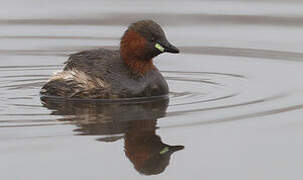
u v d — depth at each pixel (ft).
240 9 87.35
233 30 81.00
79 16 85.61
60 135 48.08
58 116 52.54
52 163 43.68
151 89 58.34
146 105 55.88
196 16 84.84
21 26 82.84
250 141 47.42
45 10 88.33
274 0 90.89
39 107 55.26
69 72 58.70
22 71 68.74
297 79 64.64
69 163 43.62
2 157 44.47
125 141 47.06
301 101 56.75
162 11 86.89
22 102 57.06
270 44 76.89
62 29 81.51
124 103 56.49
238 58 72.95
